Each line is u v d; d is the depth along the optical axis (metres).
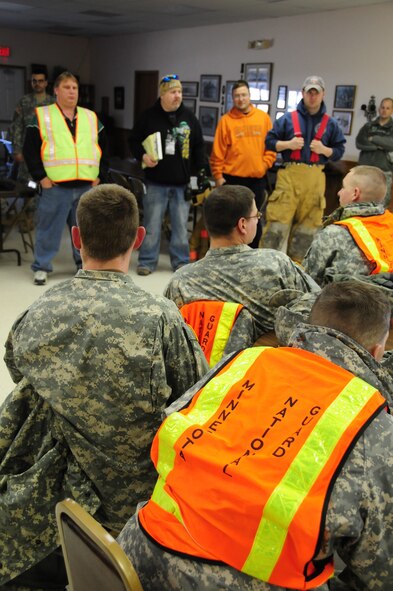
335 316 1.12
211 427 1.06
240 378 1.11
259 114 4.88
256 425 1.03
